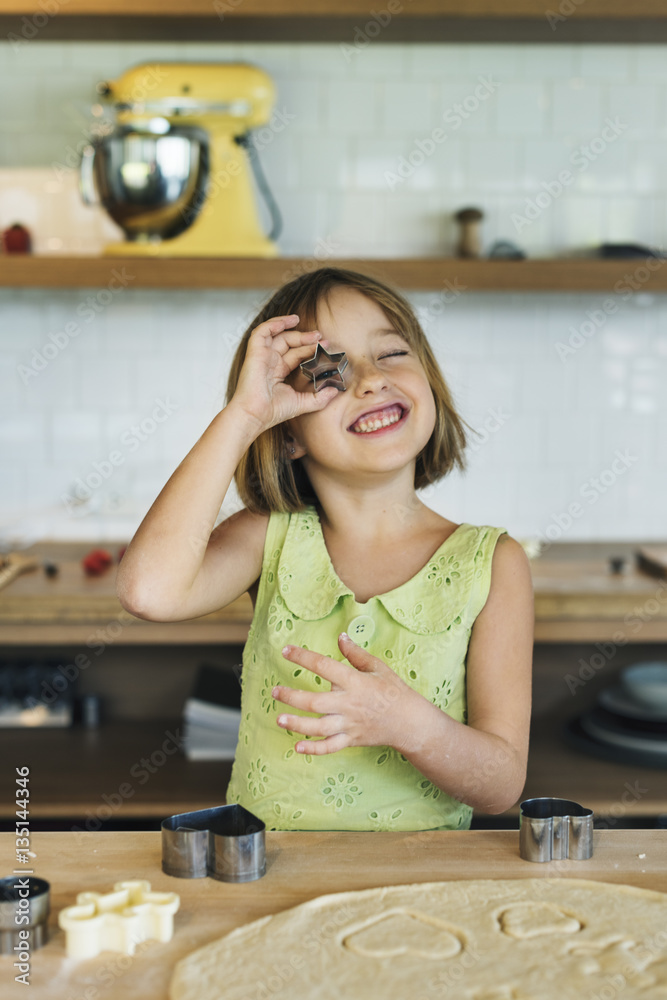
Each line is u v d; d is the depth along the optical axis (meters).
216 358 2.36
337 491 1.14
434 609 1.05
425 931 0.68
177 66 2.03
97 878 0.75
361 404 1.06
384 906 0.71
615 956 0.65
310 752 0.82
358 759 1.01
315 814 1.01
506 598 1.07
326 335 1.11
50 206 2.23
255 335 1.02
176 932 0.68
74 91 2.28
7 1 2.02
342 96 2.31
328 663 0.83
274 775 1.03
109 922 0.65
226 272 2.07
